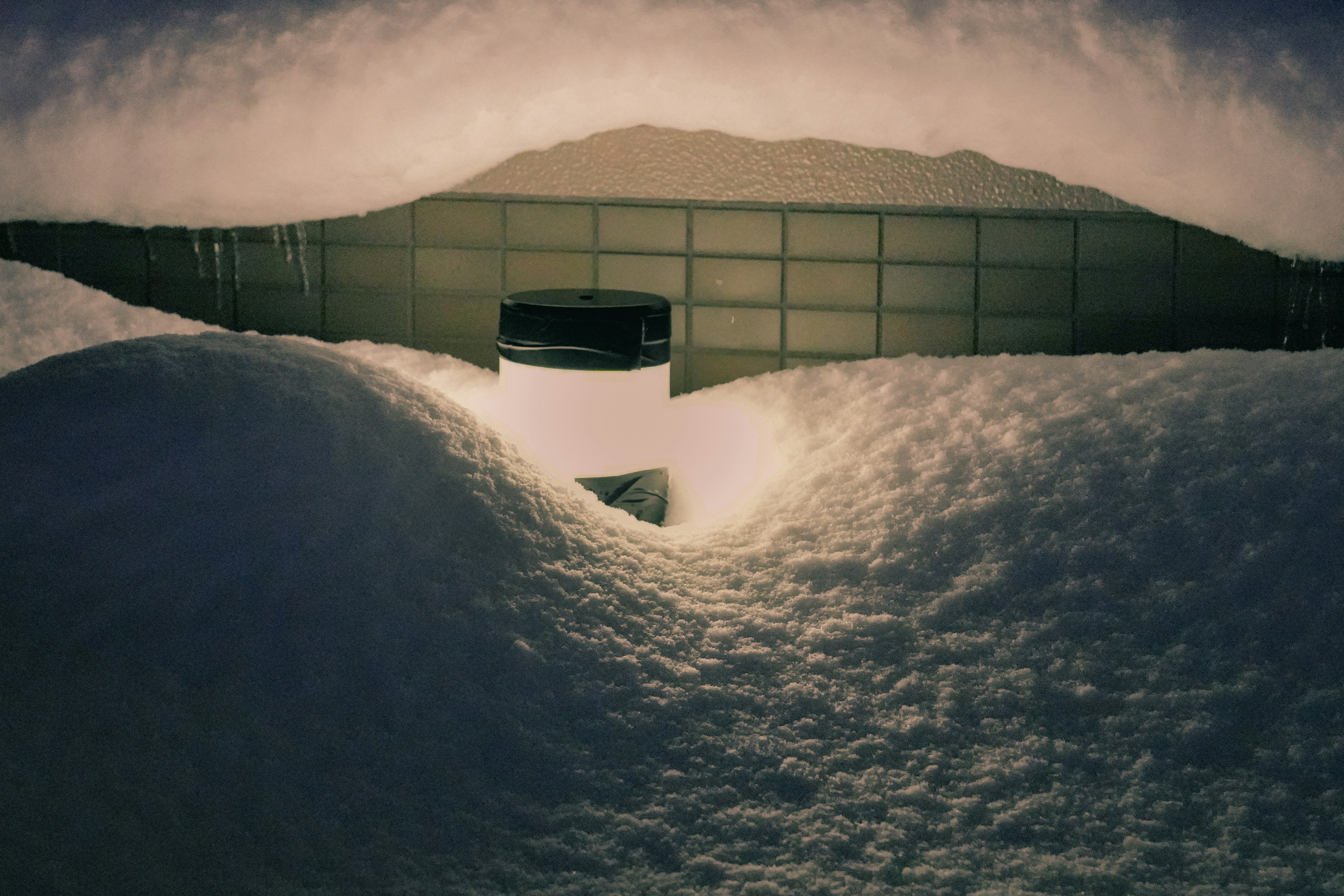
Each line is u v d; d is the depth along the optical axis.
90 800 1.61
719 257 3.49
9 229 3.59
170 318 3.58
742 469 3.14
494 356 3.61
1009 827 1.77
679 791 1.83
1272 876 1.65
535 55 3.22
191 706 1.77
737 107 3.26
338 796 1.71
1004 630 2.20
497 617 2.06
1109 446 2.63
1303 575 2.20
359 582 2.02
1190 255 3.35
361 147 3.27
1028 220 3.38
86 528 1.96
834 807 1.81
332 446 2.21
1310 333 3.35
